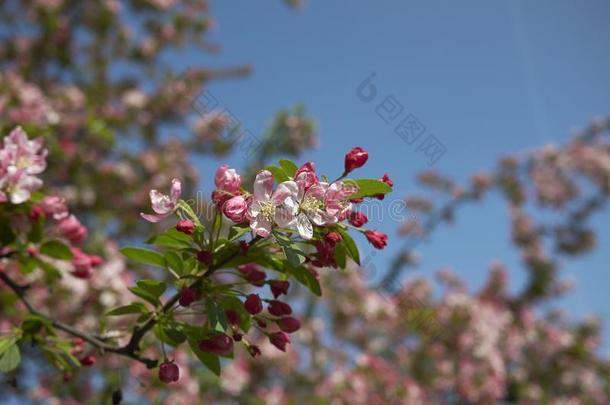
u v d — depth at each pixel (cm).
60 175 182
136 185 208
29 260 80
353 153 64
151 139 235
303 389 205
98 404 139
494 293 260
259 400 186
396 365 221
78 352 78
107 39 250
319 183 62
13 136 77
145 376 136
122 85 248
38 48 240
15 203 76
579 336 250
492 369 219
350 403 202
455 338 221
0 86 169
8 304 100
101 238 161
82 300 118
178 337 66
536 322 256
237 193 62
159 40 258
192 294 63
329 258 62
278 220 61
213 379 165
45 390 140
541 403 233
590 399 245
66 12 243
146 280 65
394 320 217
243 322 66
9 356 71
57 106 196
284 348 66
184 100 238
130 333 78
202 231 63
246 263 65
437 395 222
